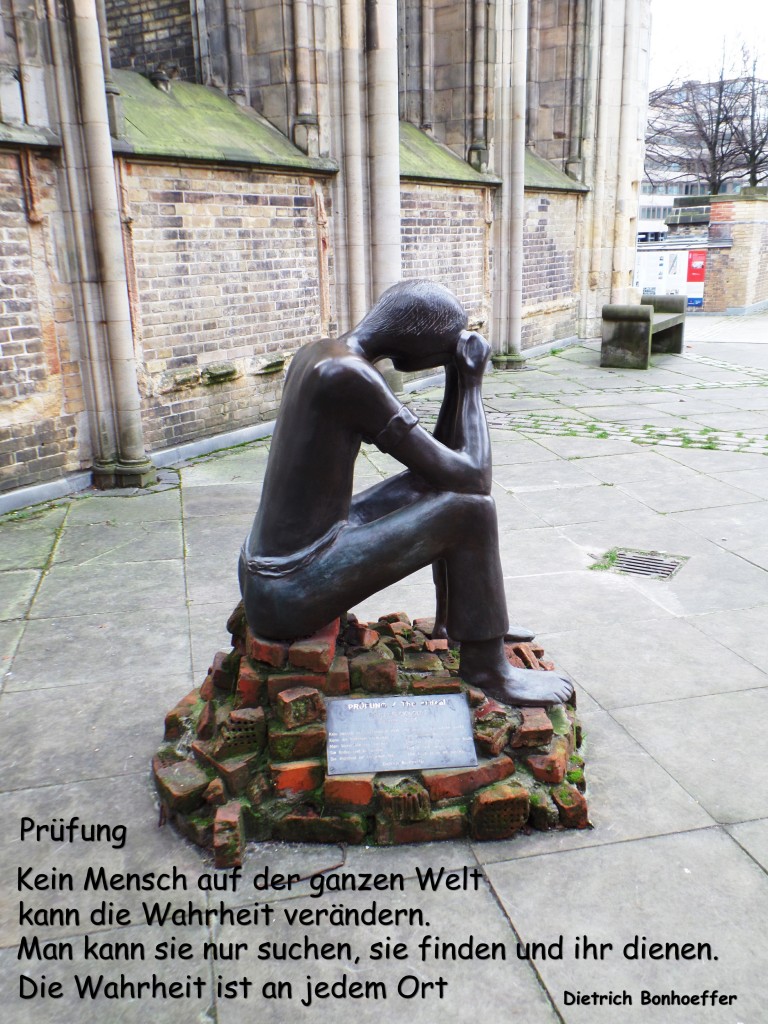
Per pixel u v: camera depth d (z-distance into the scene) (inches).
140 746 134.1
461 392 117.4
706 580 200.7
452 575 117.8
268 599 114.7
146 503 268.1
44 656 165.9
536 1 604.4
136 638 173.3
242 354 344.8
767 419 381.7
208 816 112.0
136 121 299.0
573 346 652.1
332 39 369.4
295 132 370.6
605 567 210.2
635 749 131.6
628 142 631.2
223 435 339.6
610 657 162.6
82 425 281.9
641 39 619.8
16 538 237.1
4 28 238.4
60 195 260.5
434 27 507.5
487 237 529.0
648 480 287.1
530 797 112.5
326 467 109.6
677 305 601.9
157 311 301.9
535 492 275.7
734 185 1927.9
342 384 104.4
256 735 114.5
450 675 123.8
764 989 88.3
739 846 109.7
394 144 387.9
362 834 110.3
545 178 586.6
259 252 345.7
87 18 247.3
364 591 114.4
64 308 269.3
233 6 373.4
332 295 396.5
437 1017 85.7
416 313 111.7
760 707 143.8
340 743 113.1
